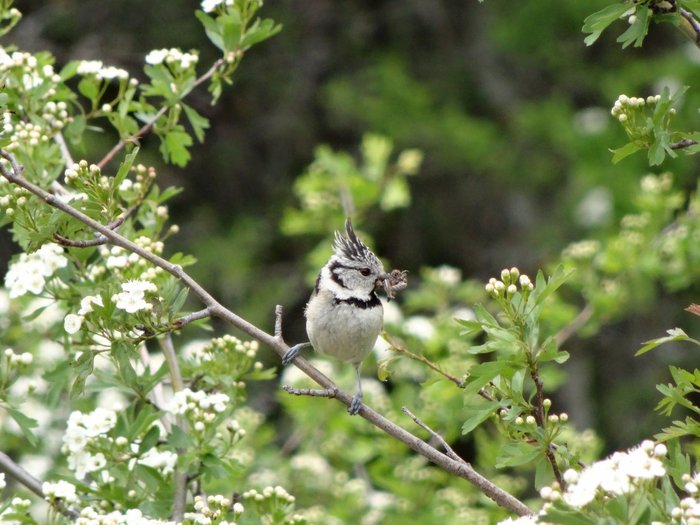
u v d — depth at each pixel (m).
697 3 7.49
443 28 27.05
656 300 23.44
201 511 7.57
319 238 24.47
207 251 24.11
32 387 9.09
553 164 24.11
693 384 7.47
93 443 8.63
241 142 25.95
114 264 8.74
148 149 24.47
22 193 7.69
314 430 13.68
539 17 23.69
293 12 26.59
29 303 10.99
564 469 7.30
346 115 25.27
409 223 26.08
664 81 21.31
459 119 24.52
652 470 6.04
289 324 23.77
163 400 9.61
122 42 23.36
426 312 17.45
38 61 10.25
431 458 7.73
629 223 14.09
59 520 7.91
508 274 7.27
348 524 12.20
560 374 12.88
